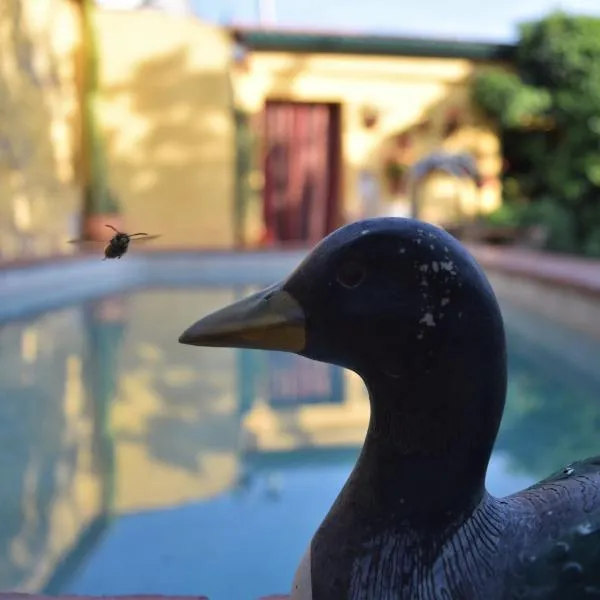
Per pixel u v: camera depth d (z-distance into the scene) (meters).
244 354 5.09
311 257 0.93
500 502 0.96
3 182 8.20
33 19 8.99
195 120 11.26
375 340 0.88
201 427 3.44
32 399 3.92
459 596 0.85
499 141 12.73
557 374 4.45
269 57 11.80
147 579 2.01
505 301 6.70
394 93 12.31
